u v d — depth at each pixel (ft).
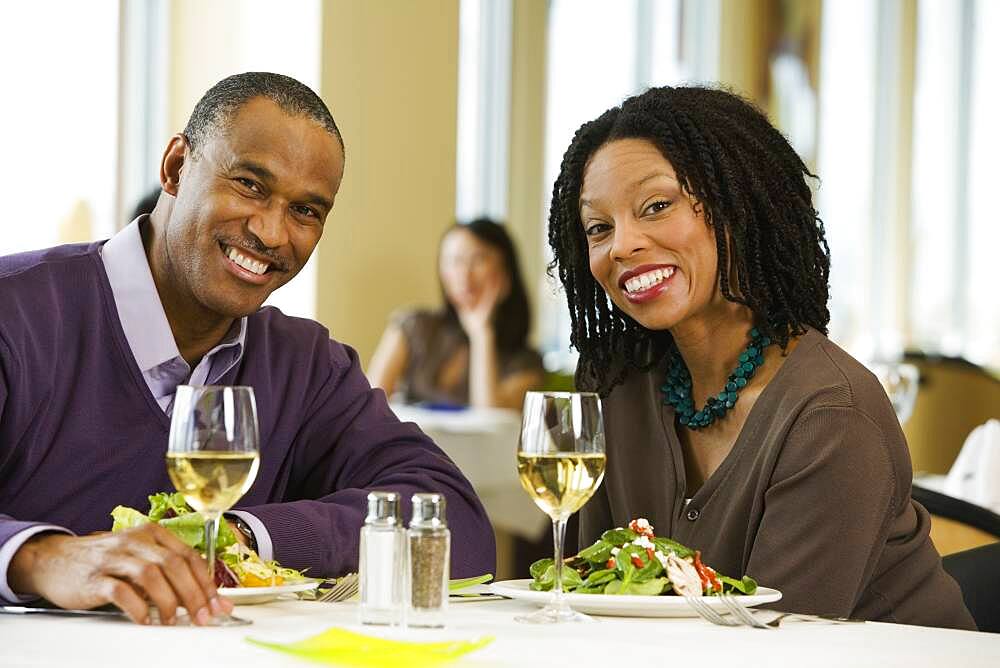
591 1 29.43
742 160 7.64
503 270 22.40
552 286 8.70
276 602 5.94
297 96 7.22
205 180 7.17
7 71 18.28
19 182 18.48
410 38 22.29
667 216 7.54
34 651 4.59
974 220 39.65
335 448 8.07
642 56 30.71
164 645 4.73
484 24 27.40
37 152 18.70
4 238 18.33
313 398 8.10
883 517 6.89
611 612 5.72
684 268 7.52
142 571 5.17
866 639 5.27
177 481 5.28
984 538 9.13
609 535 6.19
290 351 8.05
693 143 7.56
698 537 7.27
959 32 39.65
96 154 19.53
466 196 27.04
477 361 22.13
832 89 36.11
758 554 6.84
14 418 6.98
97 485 7.18
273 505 6.70
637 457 7.88
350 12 21.18
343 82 21.17
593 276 8.26
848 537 6.75
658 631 5.31
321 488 8.12
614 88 29.91
